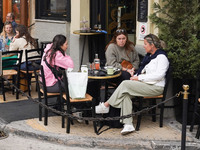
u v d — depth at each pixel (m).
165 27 9.23
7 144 8.34
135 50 10.14
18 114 9.80
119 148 8.25
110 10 12.68
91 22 12.70
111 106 8.95
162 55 8.80
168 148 8.19
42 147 8.25
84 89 8.60
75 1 12.60
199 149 8.23
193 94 9.34
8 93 11.62
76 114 9.19
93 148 8.27
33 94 11.59
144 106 9.78
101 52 12.75
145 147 8.23
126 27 12.91
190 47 8.81
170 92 9.69
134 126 9.18
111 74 9.06
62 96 8.84
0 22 15.68
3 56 11.25
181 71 9.18
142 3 10.15
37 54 11.44
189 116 9.30
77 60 12.73
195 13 8.98
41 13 14.08
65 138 8.38
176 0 9.10
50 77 9.01
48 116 9.70
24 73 11.44
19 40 11.25
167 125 9.31
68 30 13.14
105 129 8.93
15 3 16.67
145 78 8.77
